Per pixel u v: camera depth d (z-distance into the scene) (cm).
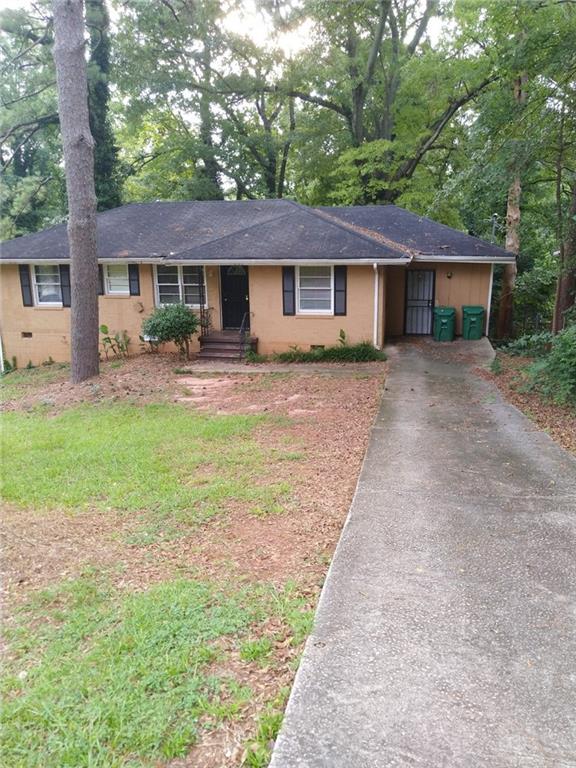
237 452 691
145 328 1412
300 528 471
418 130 2197
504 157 1098
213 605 355
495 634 311
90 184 1191
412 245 1545
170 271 1533
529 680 274
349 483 570
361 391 1012
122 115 2534
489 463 604
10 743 250
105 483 605
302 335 1397
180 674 289
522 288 1873
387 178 2278
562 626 317
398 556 404
